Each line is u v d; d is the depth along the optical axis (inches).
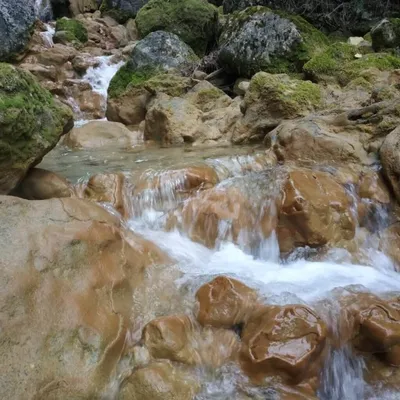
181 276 156.0
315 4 463.5
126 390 111.9
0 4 453.7
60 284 125.7
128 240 160.4
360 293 146.7
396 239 193.8
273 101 291.6
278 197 186.5
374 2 445.1
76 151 300.2
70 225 141.6
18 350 109.3
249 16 382.0
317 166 222.5
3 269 120.6
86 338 118.6
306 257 181.8
